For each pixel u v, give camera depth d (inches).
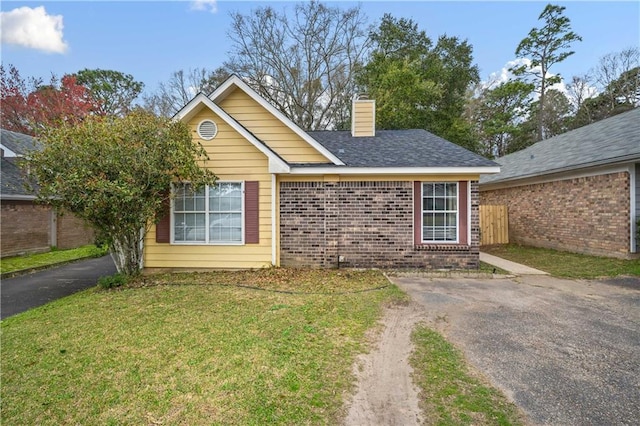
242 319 200.1
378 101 866.1
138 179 271.9
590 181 418.6
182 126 304.7
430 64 985.5
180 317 204.7
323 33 1004.6
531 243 527.5
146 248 347.3
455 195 354.3
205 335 176.4
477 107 1268.5
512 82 1189.1
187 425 106.4
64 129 268.4
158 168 277.6
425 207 354.9
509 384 130.3
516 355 155.3
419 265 350.6
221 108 363.3
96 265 445.1
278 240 351.9
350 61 1025.5
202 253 346.0
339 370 140.3
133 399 121.0
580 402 118.4
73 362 149.4
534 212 521.7
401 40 1010.7
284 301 236.8
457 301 240.4
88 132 264.7
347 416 110.3
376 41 1024.2
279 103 1008.9
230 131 343.9
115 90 1237.7
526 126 1240.8
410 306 228.4
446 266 350.3
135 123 278.4
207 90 1096.2
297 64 1008.2
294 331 181.2
